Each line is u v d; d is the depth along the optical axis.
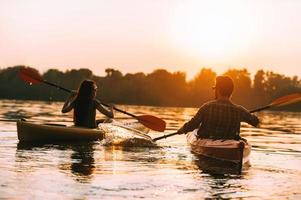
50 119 16.61
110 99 49.12
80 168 6.52
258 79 46.12
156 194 5.13
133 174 6.23
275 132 15.33
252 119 8.20
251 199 5.07
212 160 7.77
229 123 8.12
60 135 9.91
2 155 7.43
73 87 47.53
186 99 48.31
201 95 48.12
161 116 23.34
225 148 7.62
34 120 15.77
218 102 8.18
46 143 9.38
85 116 10.65
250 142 11.41
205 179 6.08
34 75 11.42
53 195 4.89
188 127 8.36
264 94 46.38
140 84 49.50
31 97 47.12
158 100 49.00
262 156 8.69
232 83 8.20
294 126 19.34
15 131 11.31
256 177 6.35
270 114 36.72
